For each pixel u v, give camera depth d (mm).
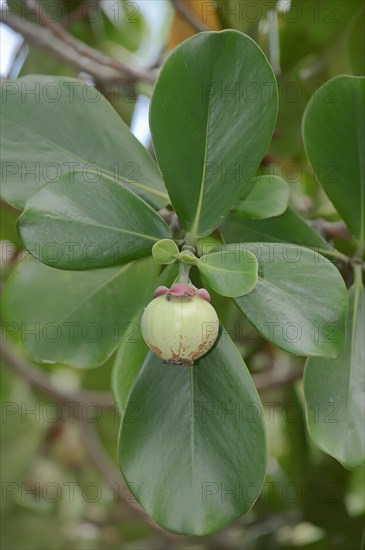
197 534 720
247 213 766
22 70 1121
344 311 719
